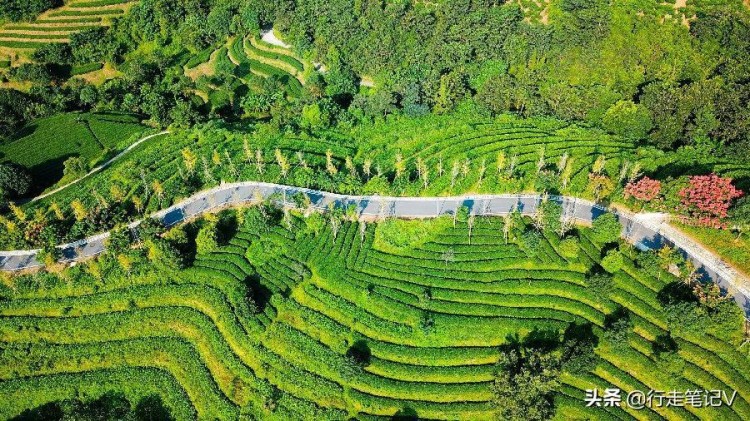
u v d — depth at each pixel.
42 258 96.19
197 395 87.19
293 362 87.62
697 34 132.25
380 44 141.38
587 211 98.62
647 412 79.31
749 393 77.81
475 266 92.69
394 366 84.81
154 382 88.69
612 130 113.00
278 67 156.25
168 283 96.44
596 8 136.25
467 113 121.56
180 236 97.06
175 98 144.88
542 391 77.31
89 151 131.50
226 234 102.25
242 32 165.88
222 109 147.00
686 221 93.75
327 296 92.12
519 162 107.81
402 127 121.38
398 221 98.81
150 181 112.81
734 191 89.62
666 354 79.56
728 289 86.06
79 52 163.25
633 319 84.81
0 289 97.31
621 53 130.00
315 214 100.00
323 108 125.94
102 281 96.62
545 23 145.50
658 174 101.94
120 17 171.38
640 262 88.12
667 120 108.12
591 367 80.69
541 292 90.06
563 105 120.19
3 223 103.69
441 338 86.88
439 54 138.75
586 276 90.25
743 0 141.25
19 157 129.75
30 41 167.62
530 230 93.12
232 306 92.75
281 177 110.50
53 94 150.25
